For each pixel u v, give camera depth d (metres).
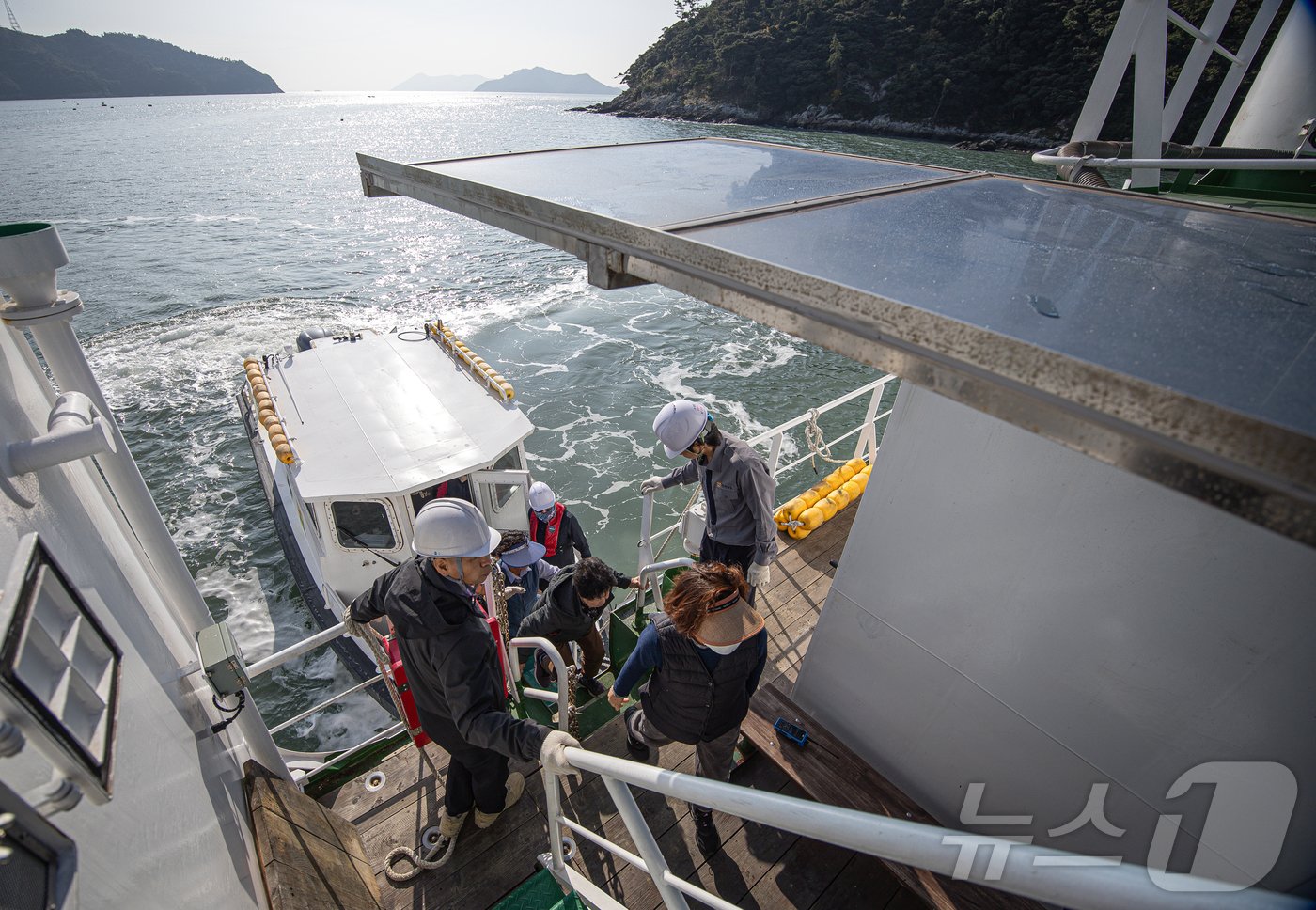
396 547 7.11
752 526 3.63
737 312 1.06
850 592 2.82
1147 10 3.84
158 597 2.47
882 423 15.00
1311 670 1.64
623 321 21.16
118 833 1.29
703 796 1.21
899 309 0.79
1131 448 0.61
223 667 2.30
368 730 7.11
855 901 2.71
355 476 6.83
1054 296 0.90
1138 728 2.04
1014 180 2.18
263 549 10.27
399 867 2.84
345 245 31.52
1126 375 0.58
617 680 2.57
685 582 2.36
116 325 20.47
